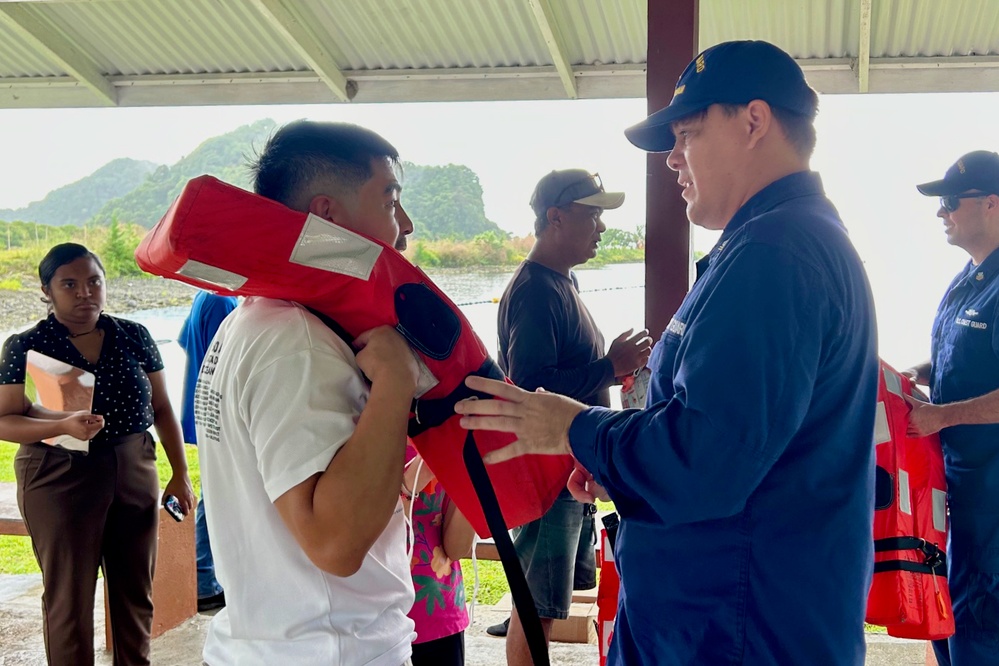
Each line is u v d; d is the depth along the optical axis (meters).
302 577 1.16
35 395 3.01
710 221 1.48
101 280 3.04
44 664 3.50
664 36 2.54
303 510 1.08
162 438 3.37
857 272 1.33
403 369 1.16
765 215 1.30
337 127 1.26
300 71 5.71
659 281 2.67
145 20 5.36
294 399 1.10
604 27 4.90
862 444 1.36
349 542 1.07
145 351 3.15
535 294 2.86
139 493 3.04
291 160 1.24
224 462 1.20
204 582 4.09
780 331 1.18
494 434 1.37
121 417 3.00
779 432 1.18
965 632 2.57
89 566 2.92
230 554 1.20
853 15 4.58
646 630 1.37
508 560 1.26
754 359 1.17
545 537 2.82
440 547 1.97
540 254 3.02
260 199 1.10
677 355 1.31
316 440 1.09
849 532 1.32
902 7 4.47
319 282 1.15
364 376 1.21
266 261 1.10
